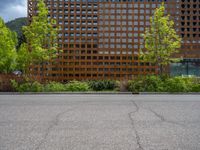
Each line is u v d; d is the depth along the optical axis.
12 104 11.23
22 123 6.88
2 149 4.61
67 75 62.69
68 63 63.41
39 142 5.05
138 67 62.44
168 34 26.48
